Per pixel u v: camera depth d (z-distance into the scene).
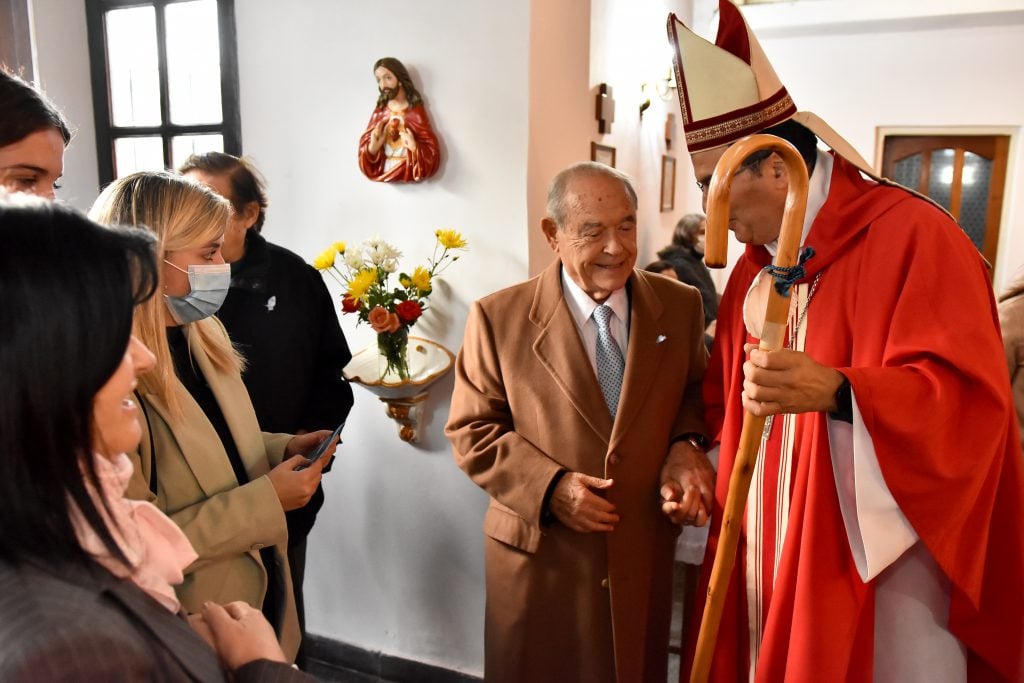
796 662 1.16
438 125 2.06
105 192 1.20
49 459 0.57
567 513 1.49
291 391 1.82
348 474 2.33
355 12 2.10
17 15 2.39
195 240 1.17
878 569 1.09
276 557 1.34
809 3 5.09
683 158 4.64
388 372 2.03
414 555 2.29
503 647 1.66
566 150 2.29
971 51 5.16
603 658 1.58
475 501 2.18
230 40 2.29
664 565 1.61
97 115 2.54
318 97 2.19
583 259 1.54
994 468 1.14
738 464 1.14
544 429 1.58
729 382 1.45
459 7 1.98
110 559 0.63
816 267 1.23
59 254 0.57
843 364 1.21
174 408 1.15
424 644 2.34
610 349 1.62
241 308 1.77
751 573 1.34
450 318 2.13
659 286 1.68
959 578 1.12
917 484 1.07
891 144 5.53
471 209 2.06
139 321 1.10
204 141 2.41
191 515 1.14
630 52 3.06
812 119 1.24
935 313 1.09
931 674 1.19
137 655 0.59
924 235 1.14
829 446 1.17
